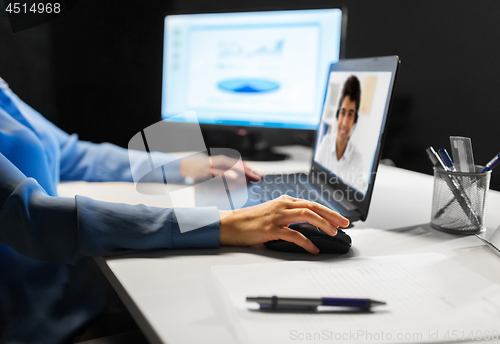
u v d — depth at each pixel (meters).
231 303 0.43
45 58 1.58
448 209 0.67
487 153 0.93
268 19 1.20
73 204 0.58
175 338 0.37
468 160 0.68
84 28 1.59
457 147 0.69
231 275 0.50
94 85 1.64
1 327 0.70
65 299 0.77
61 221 0.56
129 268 0.52
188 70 1.29
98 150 1.08
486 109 0.92
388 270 0.51
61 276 0.77
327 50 1.17
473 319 0.39
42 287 0.74
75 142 1.09
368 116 0.74
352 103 0.82
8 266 0.70
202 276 0.50
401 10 1.12
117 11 1.60
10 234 0.58
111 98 1.66
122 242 0.57
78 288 0.80
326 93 1.01
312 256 0.58
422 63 1.08
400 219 0.75
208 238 0.60
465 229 0.66
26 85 1.58
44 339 0.72
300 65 1.19
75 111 1.65
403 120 1.17
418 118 1.11
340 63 0.94
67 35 1.59
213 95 1.28
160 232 0.58
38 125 0.91
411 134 1.14
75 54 1.61
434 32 1.04
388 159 1.24
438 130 1.05
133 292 0.46
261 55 1.22
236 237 0.61
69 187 0.96
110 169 1.04
